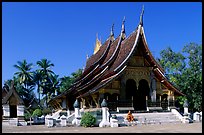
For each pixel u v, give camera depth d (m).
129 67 29.77
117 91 28.75
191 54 44.81
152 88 30.33
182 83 44.25
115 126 23.33
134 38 30.58
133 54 29.22
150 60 30.52
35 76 69.62
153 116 27.42
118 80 29.16
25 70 68.06
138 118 26.52
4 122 32.66
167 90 31.06
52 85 70.88
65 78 71.44
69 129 21.25
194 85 43.62
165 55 47.34
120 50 32.34
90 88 30.73
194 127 20.06
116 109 27.77
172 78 44.47
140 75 30.28
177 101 43.78
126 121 25.02
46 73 69.88
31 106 63.03
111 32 36.72
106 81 29.06
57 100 40.28
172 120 27.31
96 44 44.50
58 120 25.89
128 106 28.36
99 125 23.70
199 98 42.91
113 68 29.88
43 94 71.62
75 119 26.56
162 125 23.25
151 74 30.67
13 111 34.66
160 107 29.91
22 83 68.25
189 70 44.50
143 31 30.42
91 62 41.19
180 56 46.41
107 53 35.19
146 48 30.16
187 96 43.66
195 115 29.59
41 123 36.72
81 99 32.72
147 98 30.30
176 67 45.22
